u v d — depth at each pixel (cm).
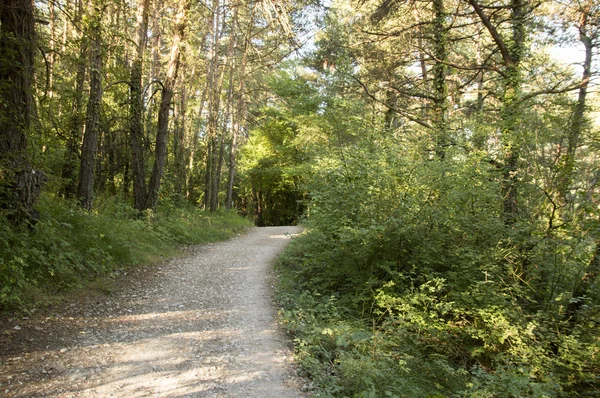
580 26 1020
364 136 909
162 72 2052
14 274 563
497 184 808
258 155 3095
